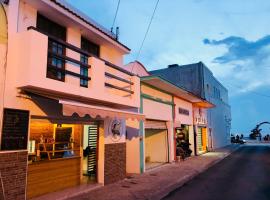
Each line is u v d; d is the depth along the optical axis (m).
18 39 6.95
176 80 29.44
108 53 11.49
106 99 9.19
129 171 13.24
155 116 15.37
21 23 7.34
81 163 9.89
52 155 9.05
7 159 6.55
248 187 10.11
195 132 23.59
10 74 6.73
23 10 7.46
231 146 37.97
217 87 36.53
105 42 10.72
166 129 17.45
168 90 16.97
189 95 19.16
